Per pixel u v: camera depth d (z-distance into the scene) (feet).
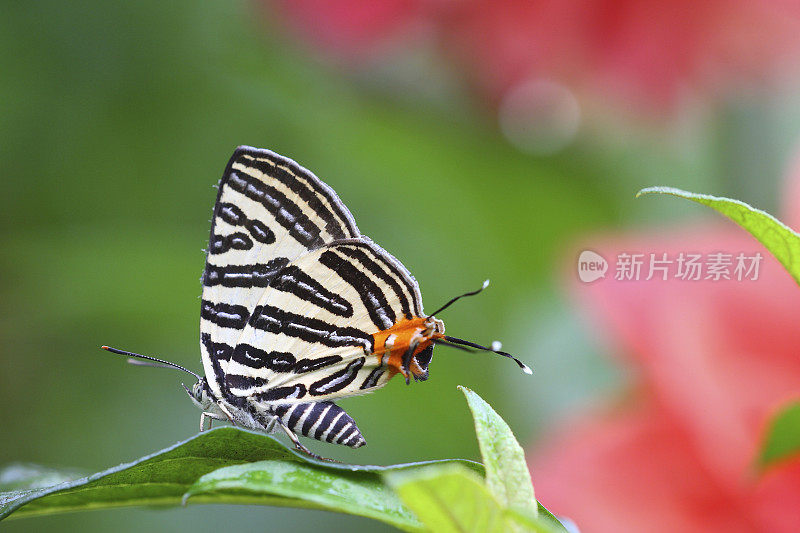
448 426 0.70
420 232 0.72
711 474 0.61
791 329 0.61
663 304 0.62
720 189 0.69
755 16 0.66
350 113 0.71
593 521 0.62
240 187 0.65
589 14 0.67
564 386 0.70
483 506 0.49
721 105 0.68
